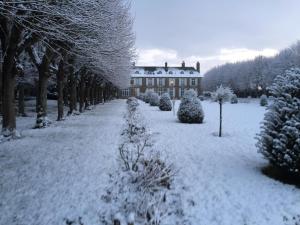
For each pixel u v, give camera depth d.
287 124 6.25
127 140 11.08
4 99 11.45
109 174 6.86
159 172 6.12
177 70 87.62
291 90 6.55
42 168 7.53
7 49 10.62
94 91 38.72
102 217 4.91
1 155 8.93
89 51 12.12
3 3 6.44
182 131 13.98
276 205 5.27
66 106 36.91
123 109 29.78
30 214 4.98
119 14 13.27
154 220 4.69
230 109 32.50
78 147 10.05
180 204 5.41
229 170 7.39
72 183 6.37
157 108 31.92
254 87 84.69
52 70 18.83
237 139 11.90
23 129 14.52
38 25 7.88
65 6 8.19
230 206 5.29
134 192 5.65
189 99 17.73
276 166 6.54
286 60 75.81
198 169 7.50
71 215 4.96
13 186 6.23
